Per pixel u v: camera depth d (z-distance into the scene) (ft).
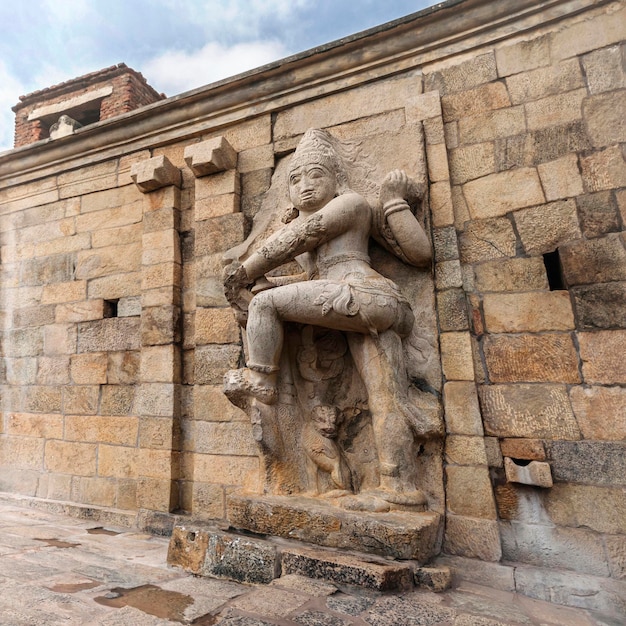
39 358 14.44
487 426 8.31
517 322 8.55
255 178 11.82
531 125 9.21
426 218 9.29
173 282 12.30
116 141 14.23
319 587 6.60
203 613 6.17
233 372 8.73
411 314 8.56
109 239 14.11
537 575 7.27
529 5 9.53
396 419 7.97
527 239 8.80
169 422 11.51
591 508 7.47
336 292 7.87
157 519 10.96
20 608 6.07
